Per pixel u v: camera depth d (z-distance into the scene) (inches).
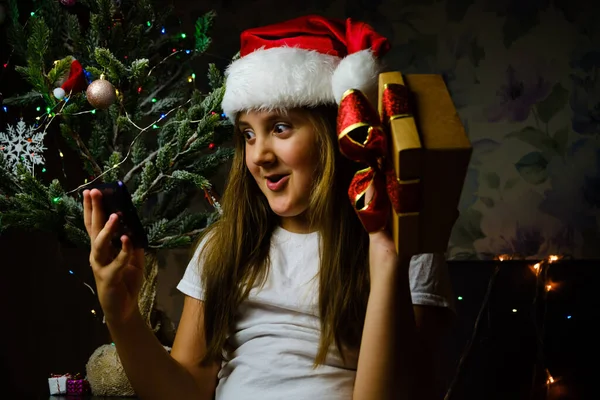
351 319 41.6
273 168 42.8
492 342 88.0
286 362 41.1
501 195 92.8
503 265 89.4
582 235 91.8
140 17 71.6
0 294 71.9
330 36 44.4
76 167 84.7
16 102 67.5
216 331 44.2
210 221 68.2
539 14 93.0
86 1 69.0
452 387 87.5
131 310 40.1
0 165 63.6
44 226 63.3
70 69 63.7
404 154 27.0
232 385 42.0
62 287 82.3
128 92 67.9
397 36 94.5
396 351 34.8
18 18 72.2
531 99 92.8
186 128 64.2
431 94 30.0
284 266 44.5
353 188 34.0
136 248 39.1
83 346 85.3
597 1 92.6
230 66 45.4
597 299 87.7
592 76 92.4
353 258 43.0
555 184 92.4
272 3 96.0
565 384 86.5
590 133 92.4
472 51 93.7
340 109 31.3
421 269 41.6
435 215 29.7
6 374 71.9
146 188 64.9
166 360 42.6
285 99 41.6
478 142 93.4
